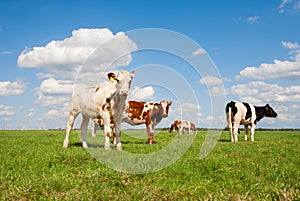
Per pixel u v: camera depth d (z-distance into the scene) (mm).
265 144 14680
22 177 6172
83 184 5578
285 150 11641
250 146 13391
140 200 4777
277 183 5703
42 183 5531
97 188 5332
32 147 11797
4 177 6102
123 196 4914
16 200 4777
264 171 6938
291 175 6535
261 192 5133
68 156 8484
